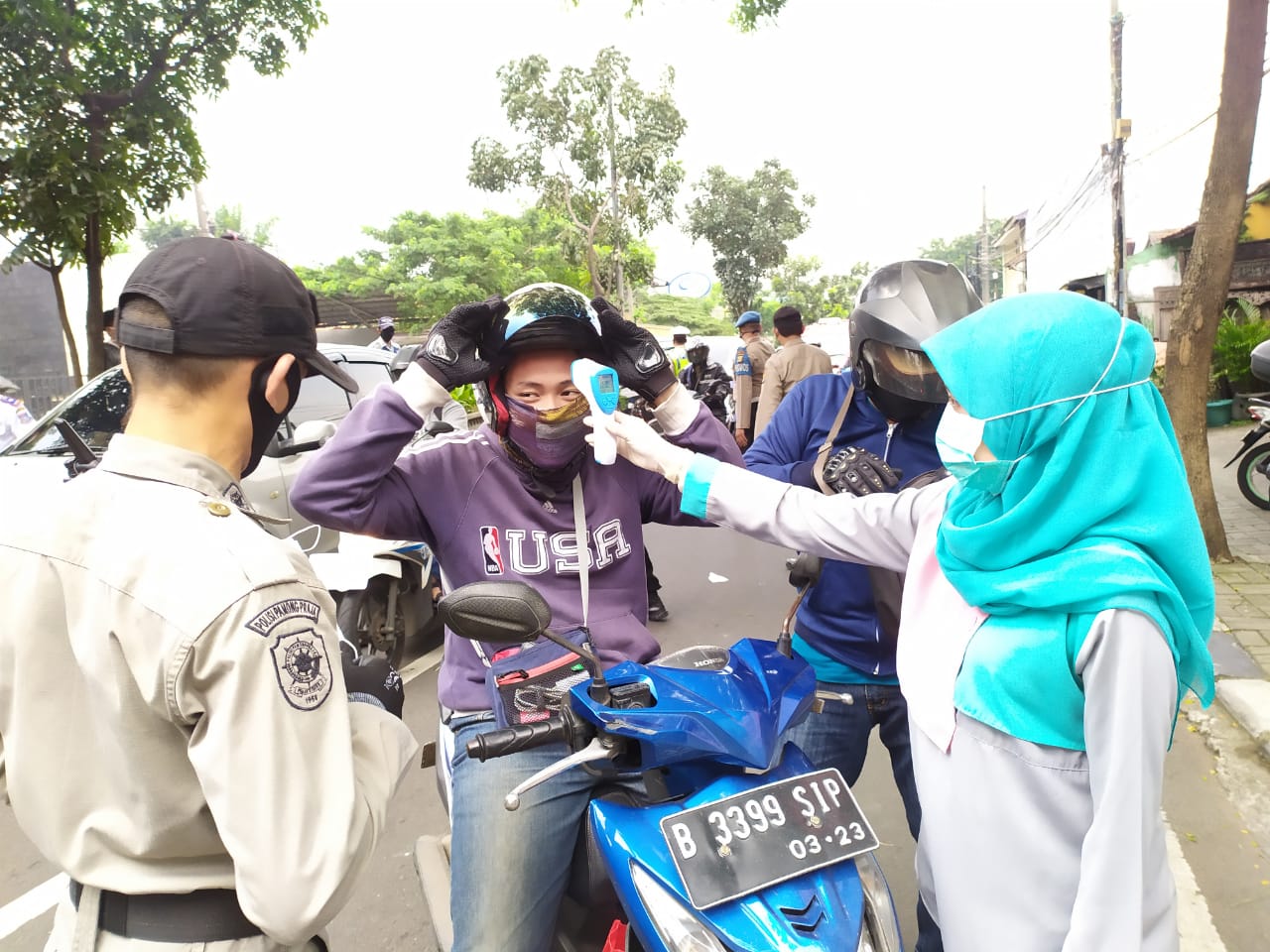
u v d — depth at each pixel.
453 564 2.04
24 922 2.78
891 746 2.20
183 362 1.17
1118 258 13.26
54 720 1.11
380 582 4.62
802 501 1.77
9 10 7.51
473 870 1.75
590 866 1.76
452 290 24.14
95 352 9.12
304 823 1.06
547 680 1.82
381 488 1.96
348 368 6.77
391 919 2.78
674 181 24.78
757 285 38.38
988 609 1.33
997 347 1.25
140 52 8.60
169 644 1.05
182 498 1.14
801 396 2.38
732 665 1.76
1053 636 1.24
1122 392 1.24
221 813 1.04
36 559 1.10
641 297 52.12
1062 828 1.28
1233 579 5.57
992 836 1.32
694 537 7.47
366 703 1.49
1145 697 1.17
